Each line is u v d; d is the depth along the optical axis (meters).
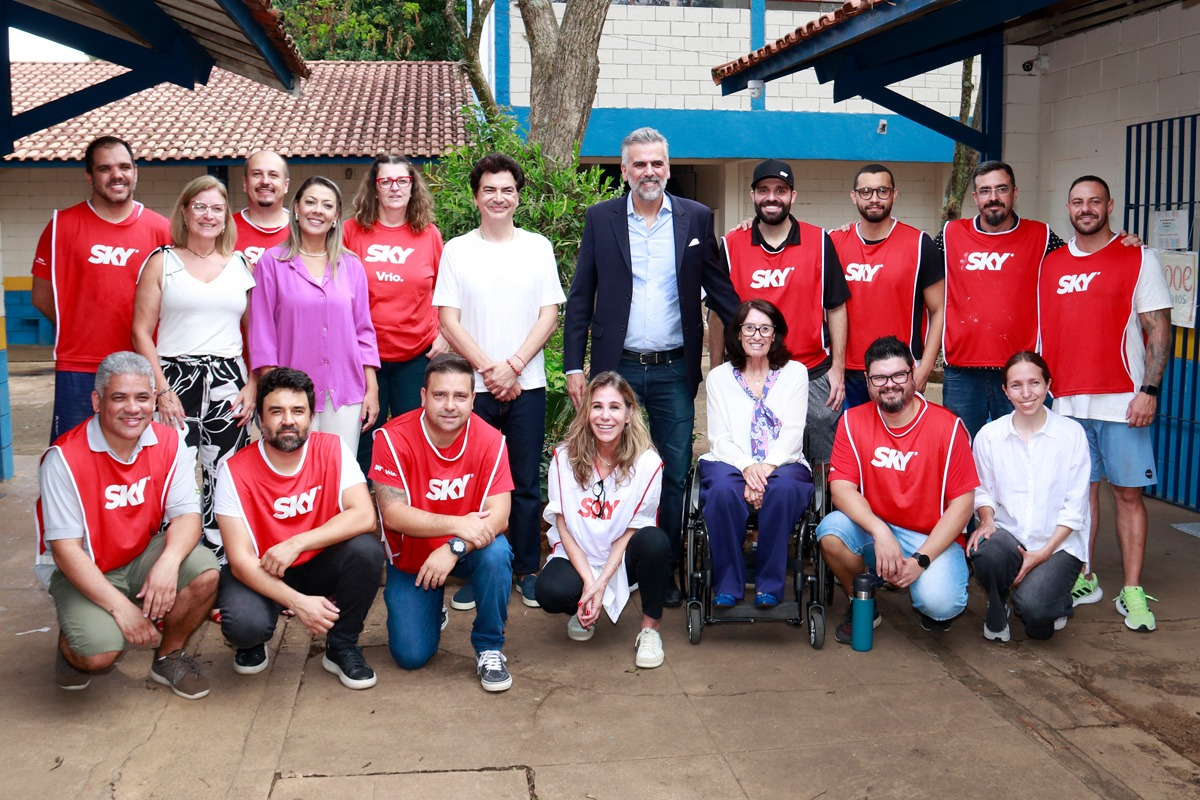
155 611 3.63
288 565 3.79
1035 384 4.26
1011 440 4.41
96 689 3.86
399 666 4.14
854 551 4.36
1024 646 4.35
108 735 3.50
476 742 3.49
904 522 4.45
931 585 4.26
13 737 3.47
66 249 4.72
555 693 3.89
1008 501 4.41
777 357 4.64
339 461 3.97
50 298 4.82
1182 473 6.45
